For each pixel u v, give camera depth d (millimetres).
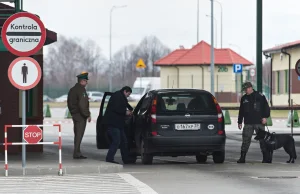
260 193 31562
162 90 46969
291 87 137875
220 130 46344
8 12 51938
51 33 52906
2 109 51438
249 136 48375
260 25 74750
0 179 37688
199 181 36250
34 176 39219
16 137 51781
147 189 33000
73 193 31859
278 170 42219
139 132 47500
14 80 39781
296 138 77000
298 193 31500
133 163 48875
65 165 41969
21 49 40062
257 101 48312
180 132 45969
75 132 48188
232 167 44375
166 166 45469
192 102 46531
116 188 33469
